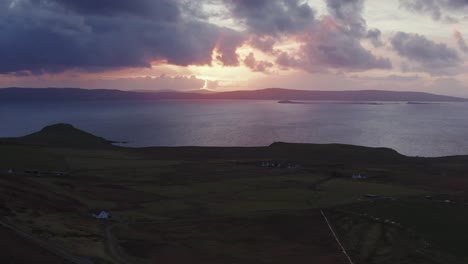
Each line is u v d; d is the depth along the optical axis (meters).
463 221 94.19
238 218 95.81
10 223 70.25
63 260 58.88
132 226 86.69
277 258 75.06
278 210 102.19
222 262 71.06
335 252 79.19
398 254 78.50
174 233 84.50
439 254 78.94
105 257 65.25
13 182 102.94
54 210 86.38
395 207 102.88
